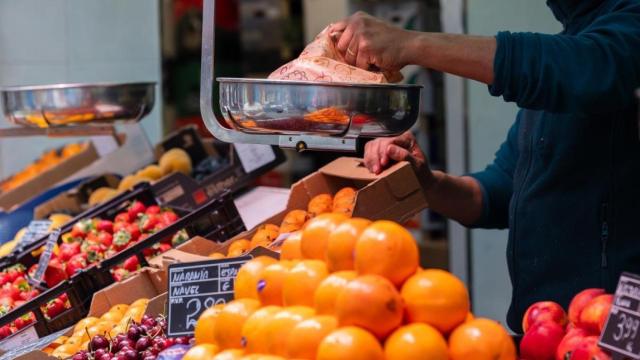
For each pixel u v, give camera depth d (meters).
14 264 3.82
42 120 3.76
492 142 4.94
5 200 5.02
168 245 3.74
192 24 6.59
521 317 2.83
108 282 3.29
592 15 2.60
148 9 6.27
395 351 1.74
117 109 3.76
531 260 2.78
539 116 2.76
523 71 2.25
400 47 2.29
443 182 3.10
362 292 1.76
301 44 7.81
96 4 6.34
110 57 6.35
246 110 2.16
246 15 7.91
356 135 2.19
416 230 5.43
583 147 2.65
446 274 1.83
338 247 1.93
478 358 1.76
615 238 2.64
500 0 4.80
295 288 1.97
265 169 4.25
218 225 3.53
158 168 4.77
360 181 3.33
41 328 3.19
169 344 2.41
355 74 2.26
